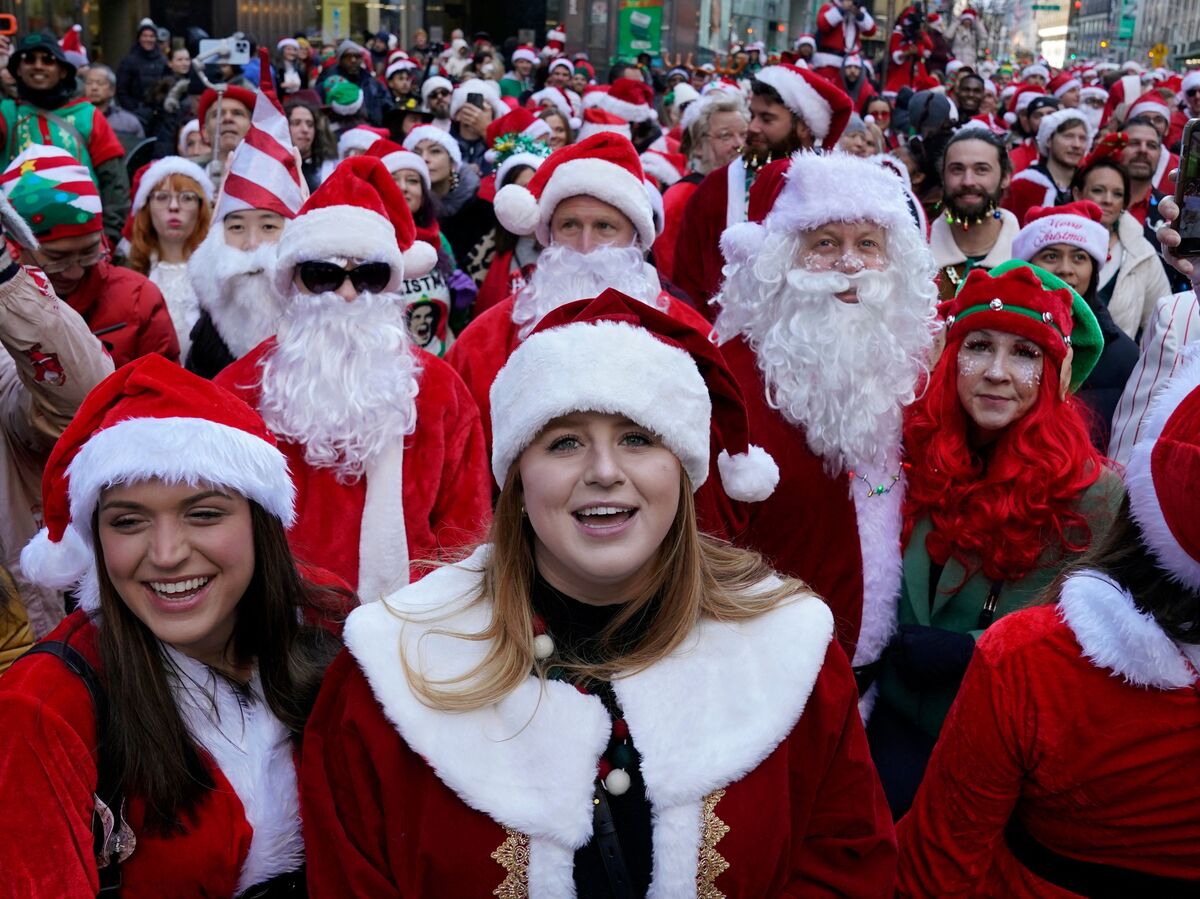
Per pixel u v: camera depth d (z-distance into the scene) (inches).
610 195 148.8
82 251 142.6
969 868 71.9
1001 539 101.2
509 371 68.9
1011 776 68.8
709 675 67.9
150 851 68.9
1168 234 92.1
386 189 132.3
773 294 116.6
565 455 66.7
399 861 65.3
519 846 63.9
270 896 74.0
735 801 65.3
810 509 109.3
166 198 194.2
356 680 68.4
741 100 257.8
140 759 67.9
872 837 69.3
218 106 234.8
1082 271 166.2
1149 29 1425.9
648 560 70.4
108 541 70.0
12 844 61.7
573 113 492.4
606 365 64.9
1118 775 65.1
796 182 116.3
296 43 655.1
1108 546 67.9
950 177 192.1
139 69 482.9
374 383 119.1
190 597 71.1
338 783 68.2
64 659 69.1
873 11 751.7
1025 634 68.5
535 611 70.2
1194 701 63.2
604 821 64.7
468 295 211.3
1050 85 637.3
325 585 87.0
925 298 115.0
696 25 964.6
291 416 118.0
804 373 110.3
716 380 75.4
